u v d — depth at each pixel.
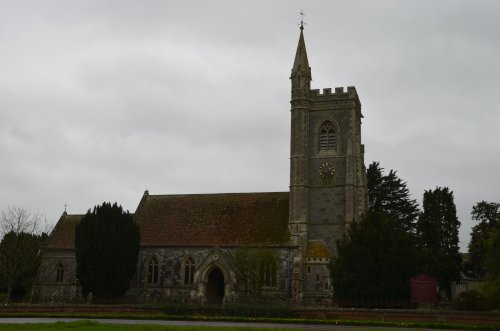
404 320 48.22
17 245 79.81
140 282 75.19
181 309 53.84
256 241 72.56
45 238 84.25
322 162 74.38
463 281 103.88
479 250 79.25
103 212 71.88
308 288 69.25
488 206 81.12
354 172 72.94
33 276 81.56
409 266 59.72
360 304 57.12
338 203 72.56
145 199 84.00
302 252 70.19
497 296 45.81
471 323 45.91
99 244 70.00
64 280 77.50
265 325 43.31
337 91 75.62
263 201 78.31
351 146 73.50
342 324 45.94
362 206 72.50
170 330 34.47
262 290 69.31
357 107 77.69
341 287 60.56
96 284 69.81
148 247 76.12
